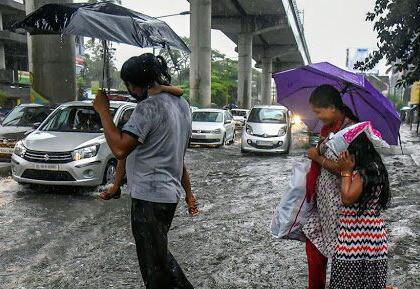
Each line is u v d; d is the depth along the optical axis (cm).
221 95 7325
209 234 570
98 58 6881
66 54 1752
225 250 508
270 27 5134
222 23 5175
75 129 874
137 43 400
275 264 466
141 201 286
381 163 276
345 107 296
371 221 278
